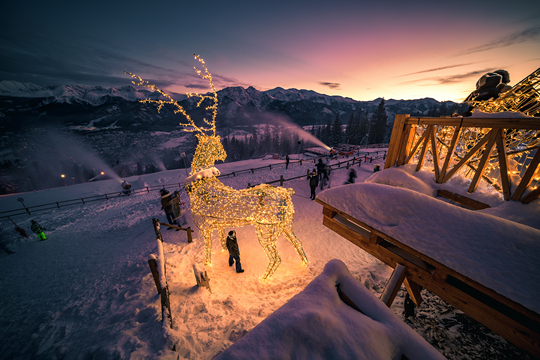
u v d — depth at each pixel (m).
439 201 2.44
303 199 10.05
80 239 9.48
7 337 4.20
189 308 3.86
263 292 4.46
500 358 2.64
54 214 14.21
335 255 5.70
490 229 1.99
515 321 1.78
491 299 2.00
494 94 4.55
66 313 4.58
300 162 21.53
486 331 2.98
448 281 2.23
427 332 3.04
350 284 1.97
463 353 2.75
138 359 2.65
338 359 1.39
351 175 11.41
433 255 2.12
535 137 2.89
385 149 35.25
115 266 6.30
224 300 4.13
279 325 1.55
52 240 9.70
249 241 6.63
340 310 1.73
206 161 4.96
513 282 1.68
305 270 5.12
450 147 3.11
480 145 2.80
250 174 18.70
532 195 2.34
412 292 2.66
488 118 2.62
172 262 5.58
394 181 3.53
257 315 3.72
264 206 4.61
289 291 4.42
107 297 4.77
